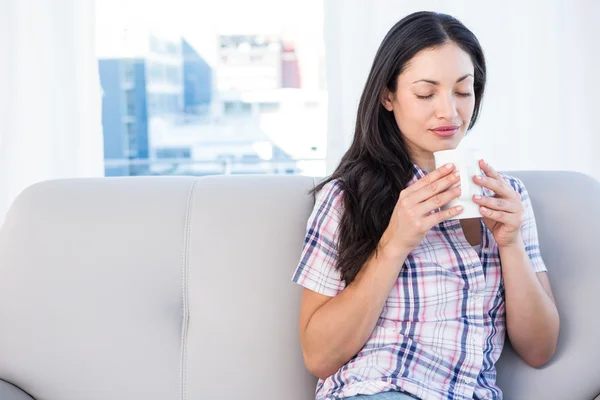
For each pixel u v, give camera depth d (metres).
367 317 1.03
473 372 1.08
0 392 1.09
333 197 1.13
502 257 1.09
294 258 1.21
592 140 2.01
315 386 1.17
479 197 0.97
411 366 1.06
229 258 1.20
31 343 1.15
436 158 0.98
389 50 1.10
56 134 2.03
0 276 1.17
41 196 1.24
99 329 1.16
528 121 2.01
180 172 2.70
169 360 1.17
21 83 2.00
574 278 1.19
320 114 2.53
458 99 1.09
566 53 1.99
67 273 1.18
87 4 2.01
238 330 1.18
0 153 2.02
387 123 1.16
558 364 1.15
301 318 1.11
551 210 1.24
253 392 1.16
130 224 1.21
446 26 1.09
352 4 1.96
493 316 1.14
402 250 1.01
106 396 1.15
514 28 1.98
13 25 1.99
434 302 1.07
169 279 1.20
